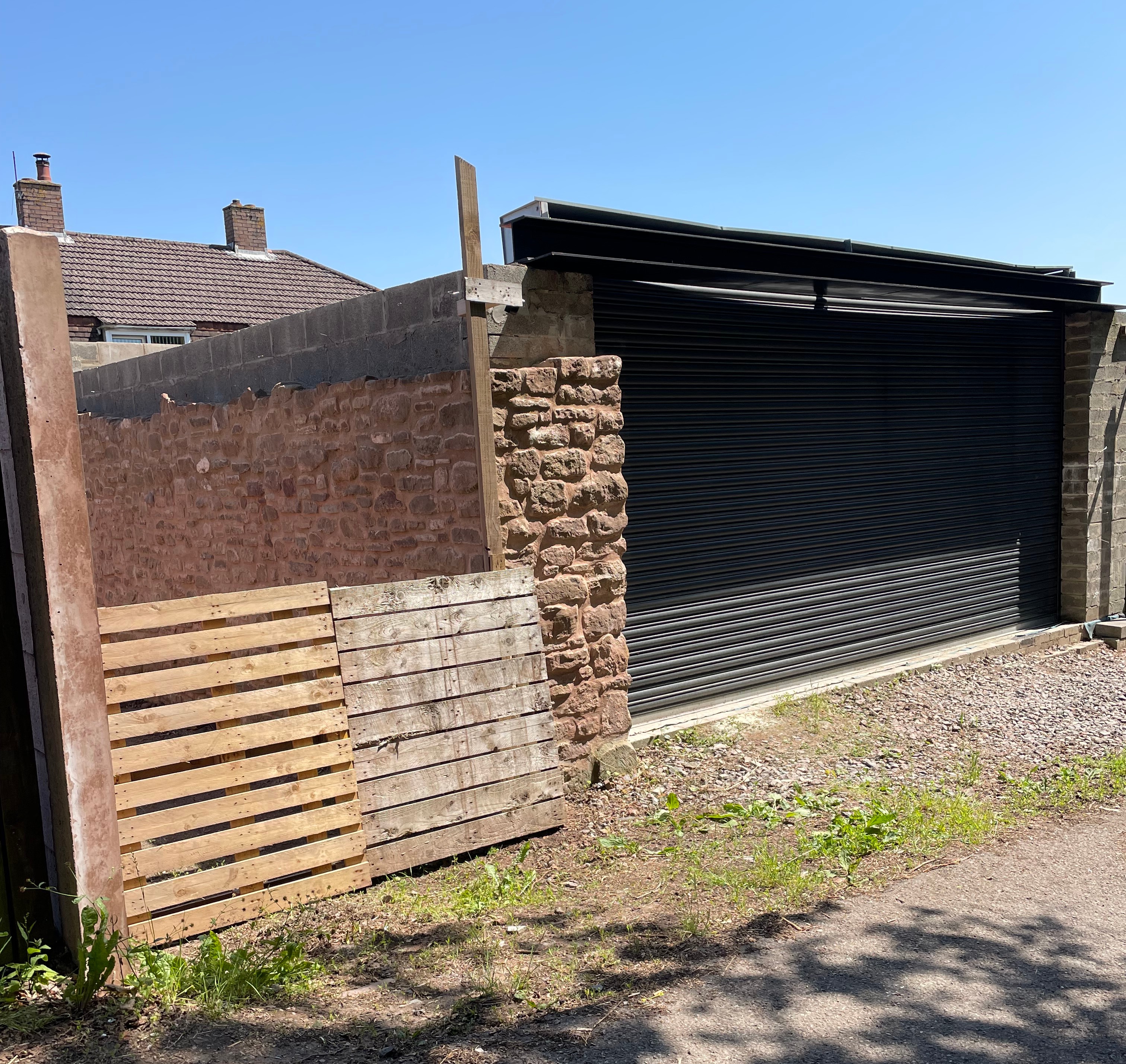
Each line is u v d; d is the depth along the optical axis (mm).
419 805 5262
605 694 6672
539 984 3871
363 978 3963
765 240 7766
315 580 7828
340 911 4684
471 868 5312
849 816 5848
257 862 4652
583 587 6484
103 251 23781
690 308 7477
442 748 5395
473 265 5914
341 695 5066
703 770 6738
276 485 8219
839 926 4410
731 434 7855
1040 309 10281
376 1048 3418
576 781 6473
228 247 26469
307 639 4996
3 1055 3354
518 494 6164
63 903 4000
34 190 24531
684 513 7586
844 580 8852
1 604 4000
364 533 7215
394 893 4914
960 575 9945
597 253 6531
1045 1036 3498
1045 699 8758
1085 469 10781
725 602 7934
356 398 7156
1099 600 11078
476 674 5602
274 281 25672
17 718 4031
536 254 6266
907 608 9453
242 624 8734
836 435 8672
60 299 3750
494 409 6051
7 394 3838
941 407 9586
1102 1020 3611
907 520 9375
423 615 5445
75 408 3797
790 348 8227
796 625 8484
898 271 8375
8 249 3633
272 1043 3449
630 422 7164
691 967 4008
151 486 10289
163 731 4457
